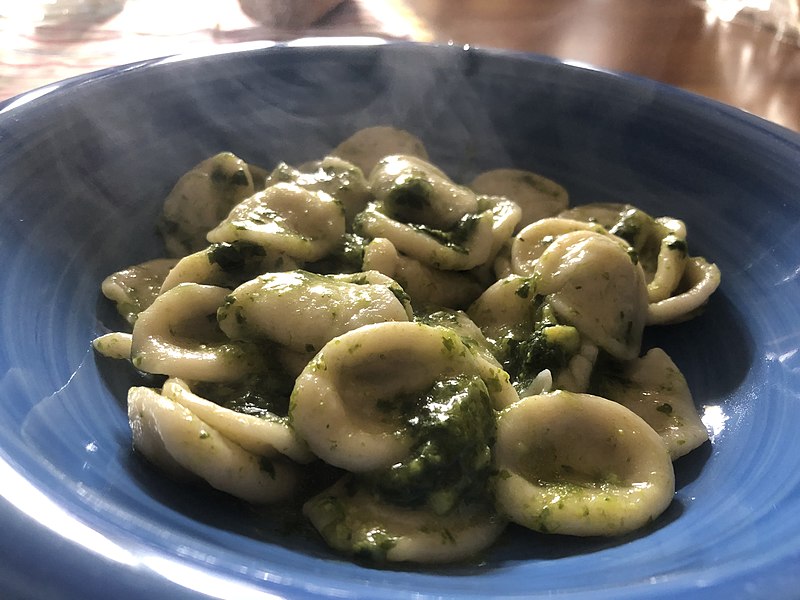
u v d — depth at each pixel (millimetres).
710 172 117
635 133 126
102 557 48
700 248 115
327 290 86
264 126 127
